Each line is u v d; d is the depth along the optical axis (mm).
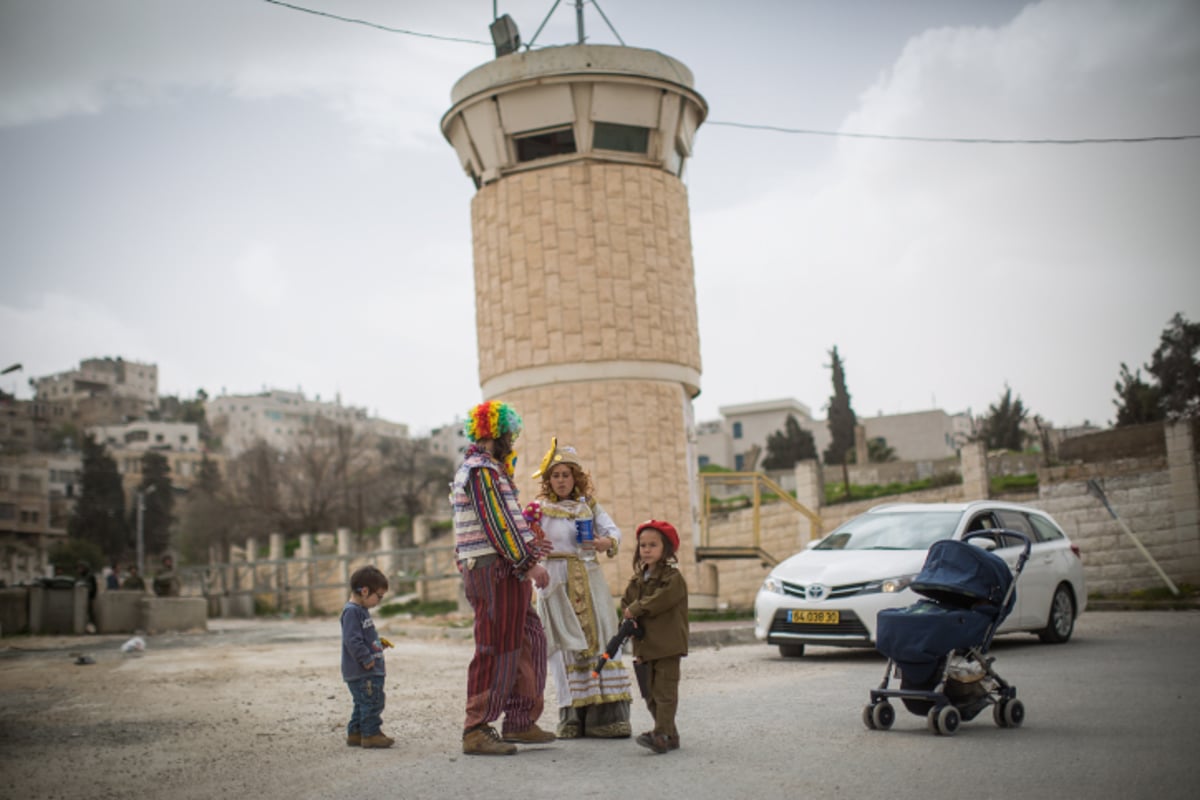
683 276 22078
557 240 21078
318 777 6316
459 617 22859
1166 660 11117
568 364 20812
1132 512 22625
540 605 7594
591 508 7785
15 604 22234
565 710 7582
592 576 7672
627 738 7434
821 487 26953
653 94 21047
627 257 21125
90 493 88000
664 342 21359
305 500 76000
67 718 9016
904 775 5918
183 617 23750
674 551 7035
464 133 21766
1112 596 22438
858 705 8672
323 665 14070
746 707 8750
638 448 20781
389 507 79625
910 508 14211
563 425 20812
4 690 11164
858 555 13039
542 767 6406
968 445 25047
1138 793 5387
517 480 21062
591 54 20625
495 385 21656
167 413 176625
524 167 21484
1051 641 13625
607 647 6738
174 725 8570
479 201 22094
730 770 6160
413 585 43562
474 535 7000
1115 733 7055
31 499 84000
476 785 5930
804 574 12852
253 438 163750
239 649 17594
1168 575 22125
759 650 14508
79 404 155750
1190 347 43844
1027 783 5656
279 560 37531
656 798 5496
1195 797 5289
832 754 6578
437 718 8773
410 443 111250
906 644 7395
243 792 5969
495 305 21609
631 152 21672
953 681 7348
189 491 89125
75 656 16141
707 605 22156
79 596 22578
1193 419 22328
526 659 7309
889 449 67125
